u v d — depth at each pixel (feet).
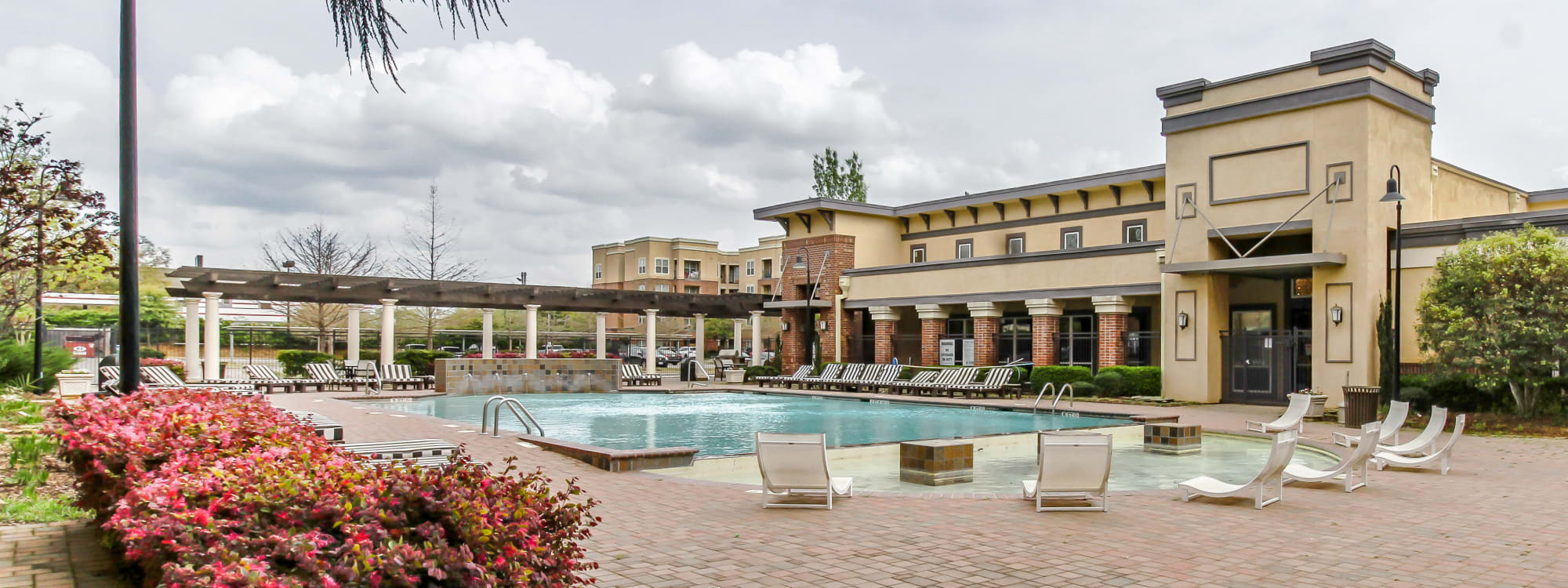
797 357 112.88
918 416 64.80
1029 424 58.65
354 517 12.10
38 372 57.36
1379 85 64.90
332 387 86.63
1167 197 76.48
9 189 37.40
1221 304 74.18
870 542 23.02
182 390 28.58
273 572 11.02
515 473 32.81
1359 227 64.75
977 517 26.37
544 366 89.35
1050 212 101.45
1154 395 77.25
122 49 29.09
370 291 91.81
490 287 99.35
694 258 242.58
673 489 30.78
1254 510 27.99
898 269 100.83
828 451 40.96
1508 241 53.62
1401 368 65.10
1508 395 56.08
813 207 108.68
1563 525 25.79
